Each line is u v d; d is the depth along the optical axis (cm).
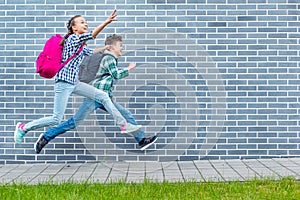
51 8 727
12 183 576
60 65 651
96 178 616
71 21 670
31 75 725
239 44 730
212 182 564
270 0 730
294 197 498
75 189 527
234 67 730
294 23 731
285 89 731
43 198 493
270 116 730
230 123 731
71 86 662
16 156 725
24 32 726
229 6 730
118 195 504
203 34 730
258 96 731
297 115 729
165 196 500
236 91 730
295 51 732
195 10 729
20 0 726
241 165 689
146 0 728
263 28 730
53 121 673
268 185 548
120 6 727
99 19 728
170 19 729
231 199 492
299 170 646
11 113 725
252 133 731
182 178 606
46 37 726
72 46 650
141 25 728
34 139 725
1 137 725
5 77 725
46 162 726
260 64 731
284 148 729
